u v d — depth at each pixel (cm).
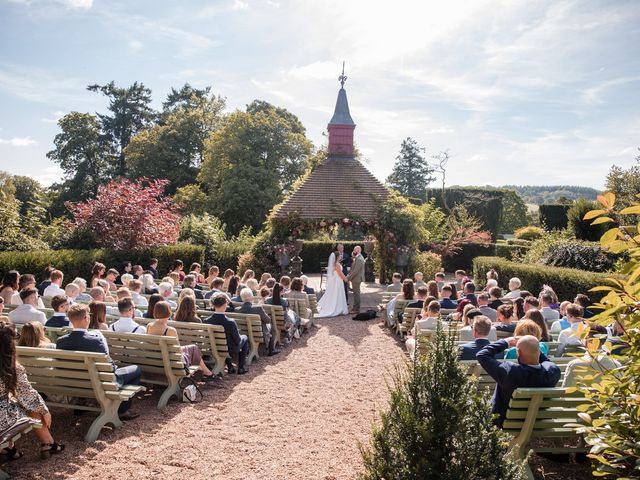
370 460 306
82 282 914
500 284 1484
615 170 1795
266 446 493
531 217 4197
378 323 1257
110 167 4734
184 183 4153
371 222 1730
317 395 665
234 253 2048
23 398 425
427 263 1814
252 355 838
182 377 630
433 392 291
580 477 431
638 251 285
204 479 419
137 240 1672
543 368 412
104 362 502
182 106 5062
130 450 474
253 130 3581
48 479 412
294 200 1744
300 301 1117
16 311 666
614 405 303
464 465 283
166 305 632
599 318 293
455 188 3225
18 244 1434
